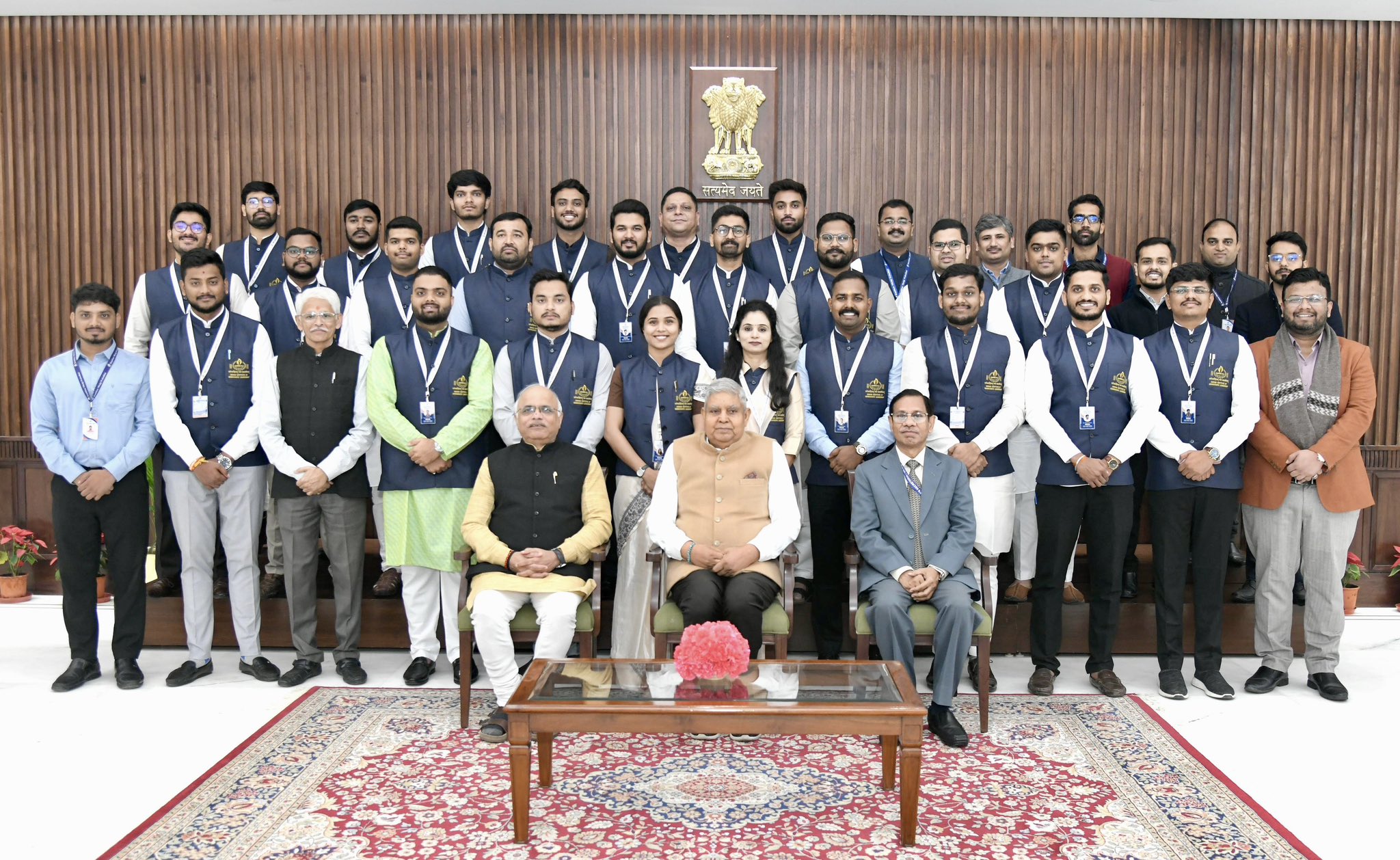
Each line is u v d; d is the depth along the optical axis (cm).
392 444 444
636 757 371
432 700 433
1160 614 455
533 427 416
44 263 661
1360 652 525
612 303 508
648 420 451
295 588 459
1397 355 650
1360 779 356
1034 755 374
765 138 654
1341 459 446
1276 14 638
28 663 491
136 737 389
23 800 332
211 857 290
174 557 525
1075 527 450
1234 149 652
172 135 657
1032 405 454
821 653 477
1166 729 402
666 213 528
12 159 657
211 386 453
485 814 320
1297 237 500
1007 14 646
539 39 654
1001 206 655
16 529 627
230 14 651
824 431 465
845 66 654
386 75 656
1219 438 442
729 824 315
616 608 453
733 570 398
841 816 321
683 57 654
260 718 412
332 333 454
